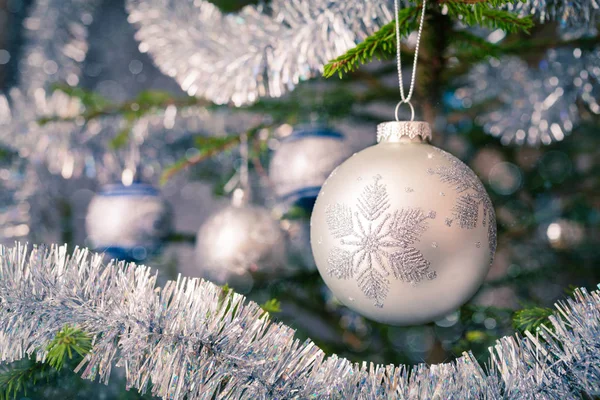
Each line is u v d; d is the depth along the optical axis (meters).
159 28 0.48
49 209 0.72
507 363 0.33
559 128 0.50
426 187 0.33
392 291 0.34
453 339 0.50
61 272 0.34
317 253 0.35
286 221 0.61
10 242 0.67
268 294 0.57
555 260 0.61
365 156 0.35
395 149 0.35
